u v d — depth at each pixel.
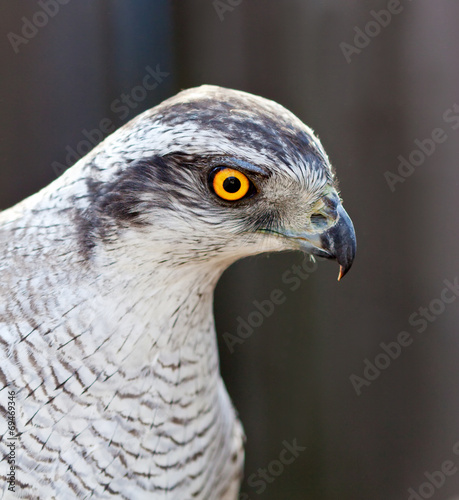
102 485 5.03
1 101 9.00
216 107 4.68
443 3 8.41
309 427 10.17
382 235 9.21
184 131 4.59
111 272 4.73
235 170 4.61
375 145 9.03
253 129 4.63
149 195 4.65
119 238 4.68
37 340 4.71
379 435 9.91
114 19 9.24
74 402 4.80
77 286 4.73
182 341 5.11
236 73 9.38
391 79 8.84
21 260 4.84
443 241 9.04
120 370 4.86
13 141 9.19
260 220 4.91
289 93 9.24
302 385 10.03
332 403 9.99
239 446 6.57
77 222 4.73
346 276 9.45
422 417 9.63
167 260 4.82
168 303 4.93
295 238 5.05
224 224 4.81
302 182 4.79
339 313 9.62
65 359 4.73
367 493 10.12
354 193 9.19
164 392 5.09
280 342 9.96
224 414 6.13
